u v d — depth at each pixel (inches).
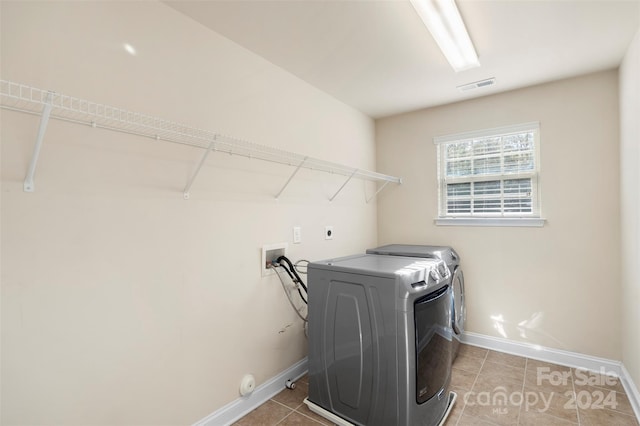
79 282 51.1
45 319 47.6
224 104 74.5
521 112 108.3
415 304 65.1
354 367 70.4
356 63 88.0
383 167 138.4
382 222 139.3
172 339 63.8
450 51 81.0
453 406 79.2
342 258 88.9
